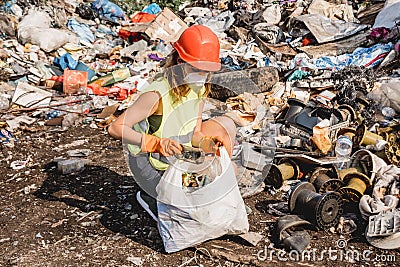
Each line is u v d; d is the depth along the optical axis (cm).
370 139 489
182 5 1272
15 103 733
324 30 922
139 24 1070
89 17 1137
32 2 1072
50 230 414
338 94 671
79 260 373
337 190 433
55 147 606
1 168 544
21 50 909
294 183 472
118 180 502
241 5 1123
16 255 381
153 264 367
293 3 1079
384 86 644
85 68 880
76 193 476
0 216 438
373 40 890
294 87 747
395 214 394
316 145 468
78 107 733
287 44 921
